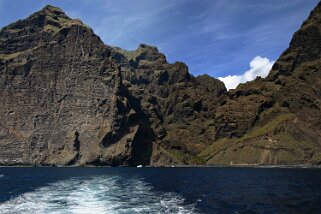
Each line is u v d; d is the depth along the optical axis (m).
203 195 81.62
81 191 88.56
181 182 128.88
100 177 164.00
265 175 174.88
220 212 56.34
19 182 134.75
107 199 70.56
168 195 80.12
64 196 76.50
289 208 60.12
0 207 60.41
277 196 78.31
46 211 55.50
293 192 86.81
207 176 172.00
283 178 148.62
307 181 127.75
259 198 75.06
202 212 55.56
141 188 99.44
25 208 58.75
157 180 140.62
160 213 52.91
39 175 190.62
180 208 58.56
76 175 186.38
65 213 53.50
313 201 68.44
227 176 170.25
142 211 54.88
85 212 54.25
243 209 59.59
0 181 141.88
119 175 184.12
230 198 75.50
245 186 108.94
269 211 57.31
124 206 60.38
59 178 159.00
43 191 90.38
